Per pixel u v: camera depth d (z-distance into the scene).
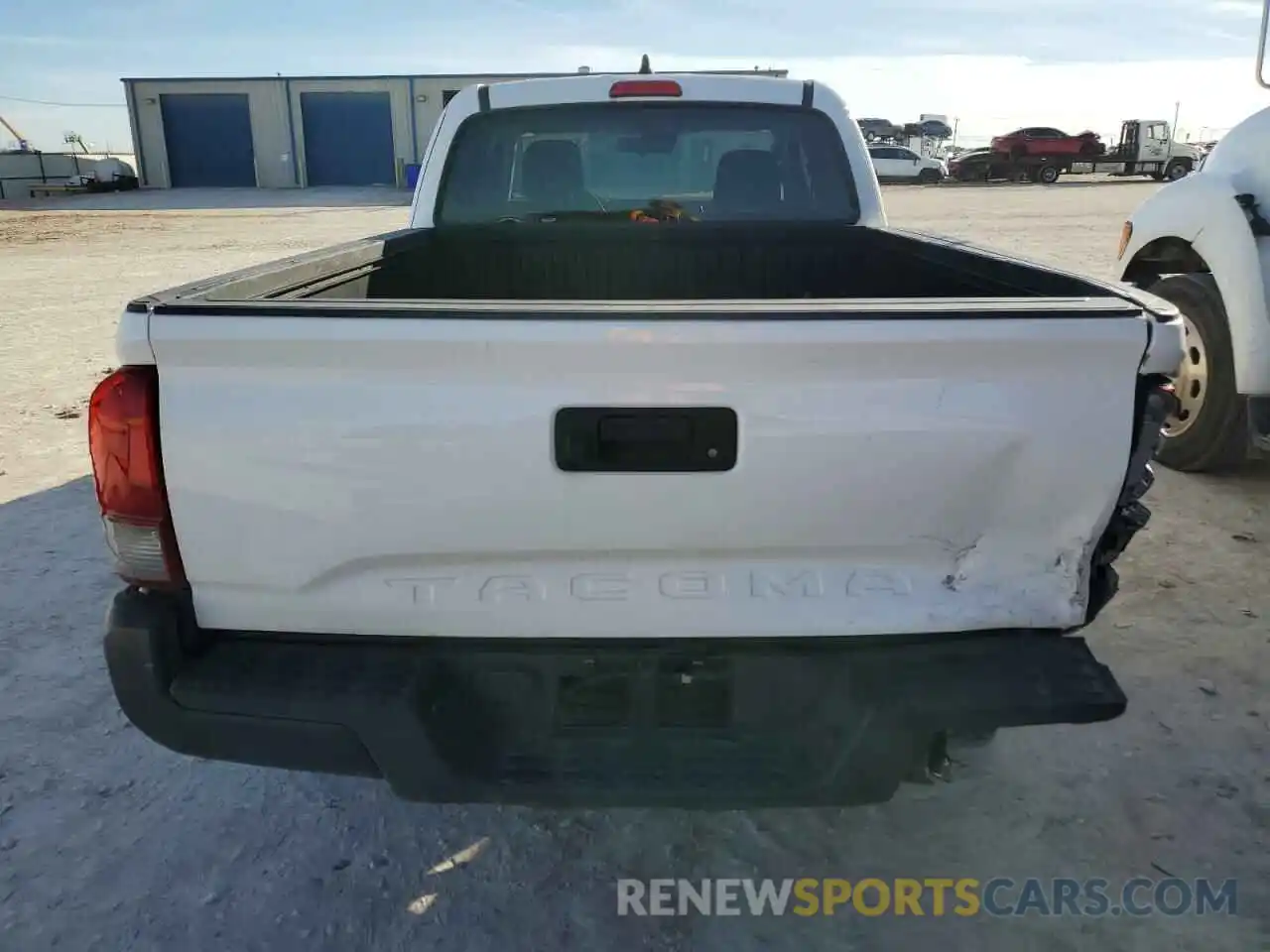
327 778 2.86
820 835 2.61
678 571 1.91
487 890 2.43
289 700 1.88
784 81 4.03
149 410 1.81
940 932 2.29
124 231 21.98
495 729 2.02
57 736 3.05
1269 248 4.35
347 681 1.91
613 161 4.10
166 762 2.93
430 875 2.48
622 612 1.93
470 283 3.94
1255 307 4.34
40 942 2.27
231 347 1.76
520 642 1.96
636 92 3.96
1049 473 1.85
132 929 2.30
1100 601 2.03
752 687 1.98
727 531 1.86
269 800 2.76
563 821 2.67
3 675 3.38
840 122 4.03
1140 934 2.27
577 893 2.42
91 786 2.81
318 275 2.61
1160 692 3.18
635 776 1.96
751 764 1.98
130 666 1.89
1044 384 1.81
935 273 3.13
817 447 1.81
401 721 1.89
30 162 40.06
